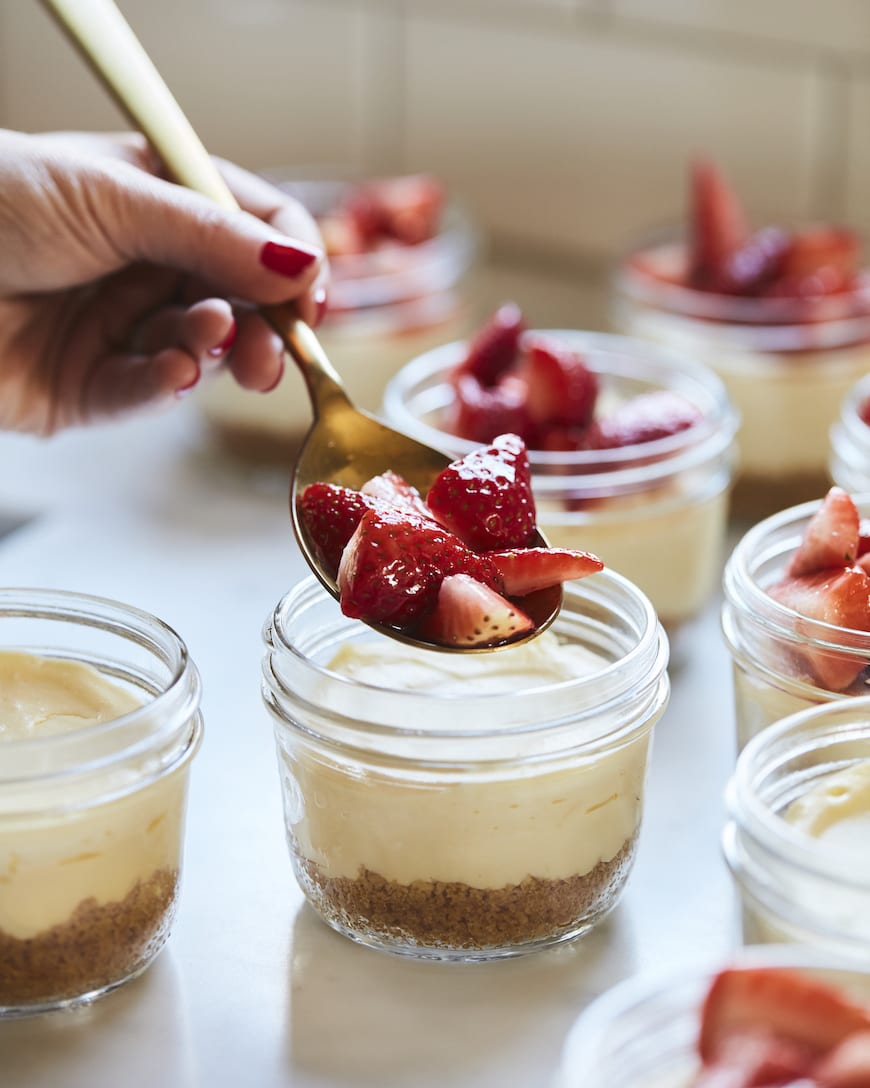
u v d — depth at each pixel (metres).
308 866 0.90
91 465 1.63
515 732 0.81
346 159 2.16
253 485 1.58
